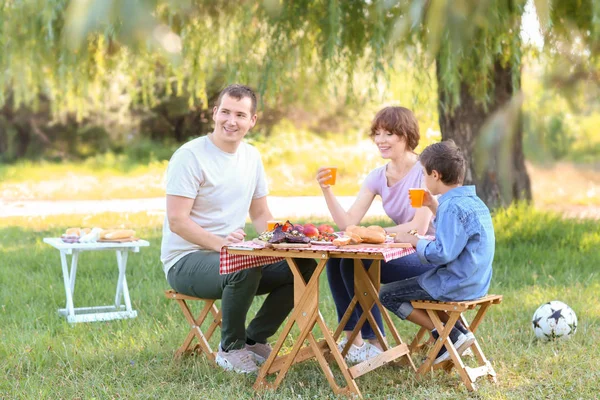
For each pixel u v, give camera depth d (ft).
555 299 17.26
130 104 75.46
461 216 10.28
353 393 10.27
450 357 11.05
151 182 61.93
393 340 13.71
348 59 27.68
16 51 27.37
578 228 27.86
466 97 26.76
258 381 10.77
